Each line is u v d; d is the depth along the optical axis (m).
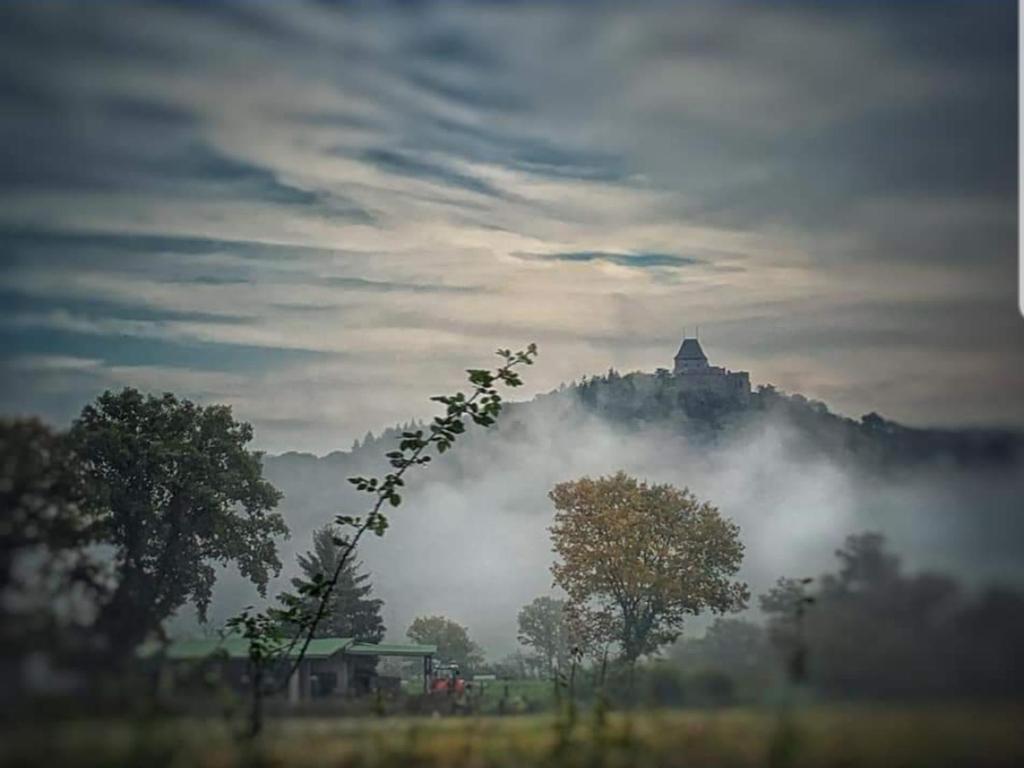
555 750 6.41
